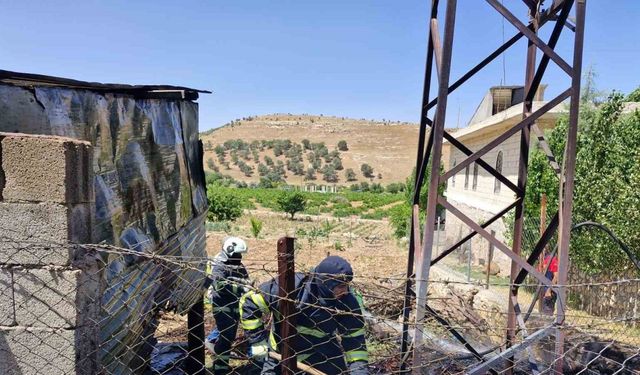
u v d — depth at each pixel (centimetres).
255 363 438
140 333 337
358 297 381
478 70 452
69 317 229
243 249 442
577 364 436
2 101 270
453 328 357
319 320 349
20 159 221
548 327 337
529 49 467
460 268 1430
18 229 224
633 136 859
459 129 1897
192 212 579
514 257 354
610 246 785
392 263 1608
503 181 477
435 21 412
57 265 226
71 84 306
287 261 263
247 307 382
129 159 375
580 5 353
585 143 946
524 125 369
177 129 538
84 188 239
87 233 244
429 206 357
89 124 317
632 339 538
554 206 1059
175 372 521
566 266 362
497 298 869
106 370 262
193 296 489
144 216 387
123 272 310
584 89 1155
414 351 354
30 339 231
